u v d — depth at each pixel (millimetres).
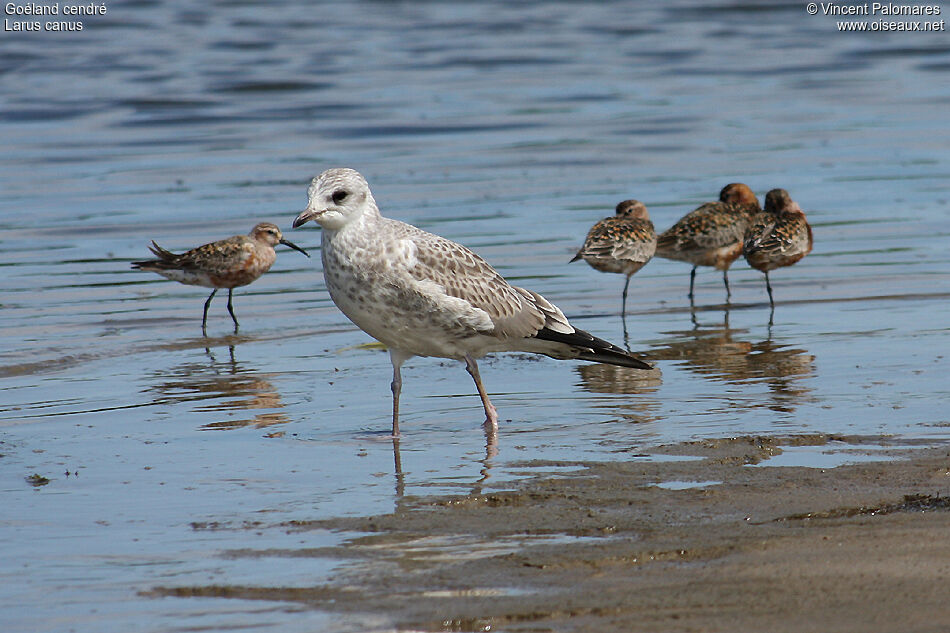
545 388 13695
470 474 10484
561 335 12375
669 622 7207
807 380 13602
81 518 9461
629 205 20344
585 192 25125
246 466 10875
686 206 23859
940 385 13141
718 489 9773
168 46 42219
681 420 12109
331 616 7453
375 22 47625
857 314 17156
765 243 17938
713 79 38375
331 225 11453
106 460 11094
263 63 39906
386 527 9109
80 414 12805
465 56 41438
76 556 8625
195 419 12594
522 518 9219
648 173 26906
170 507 9719
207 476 10578
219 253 17406
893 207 23656
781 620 7188
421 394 13555
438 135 31000
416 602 7621
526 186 25641
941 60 40688
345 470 10703
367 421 12477
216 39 43594
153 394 13648
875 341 15500
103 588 8016
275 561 8430
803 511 9188
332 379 14305
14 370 14844
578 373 14383
